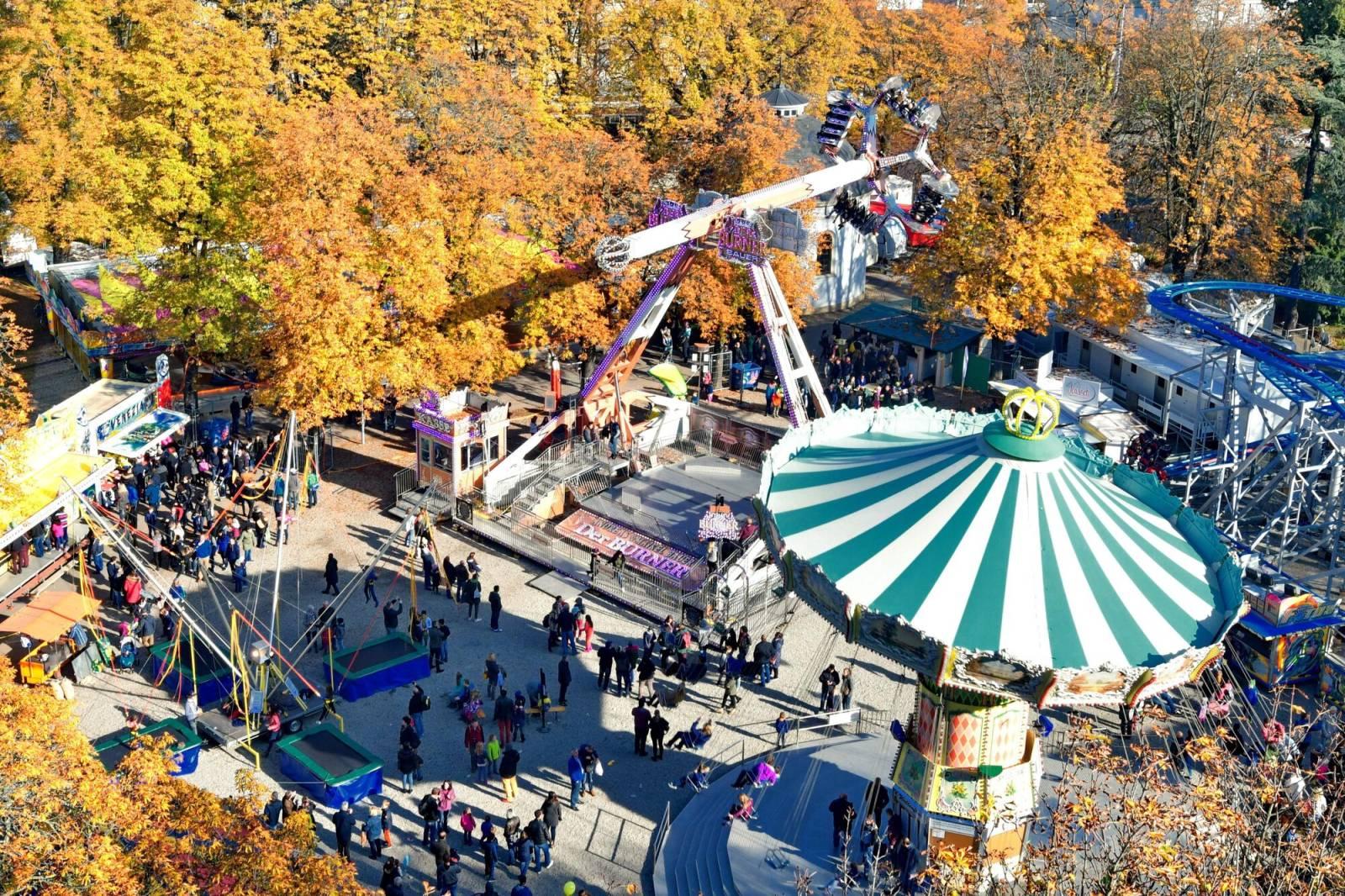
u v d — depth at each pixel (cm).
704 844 4516
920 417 5303
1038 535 4216
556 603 5591
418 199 6631
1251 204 8712
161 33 6944
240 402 7356
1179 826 3256
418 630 5525
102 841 3133
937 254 7825
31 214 8050
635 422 7450
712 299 7406
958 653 3856
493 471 6494
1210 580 4356
